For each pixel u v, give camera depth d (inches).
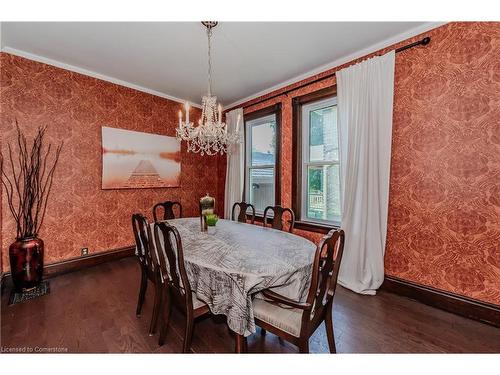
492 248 76.3
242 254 66.0
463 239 81.5
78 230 122.8
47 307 85.7
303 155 134.4
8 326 74.5
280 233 90.0
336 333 72.5
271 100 146.8
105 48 102.3
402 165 95.2
